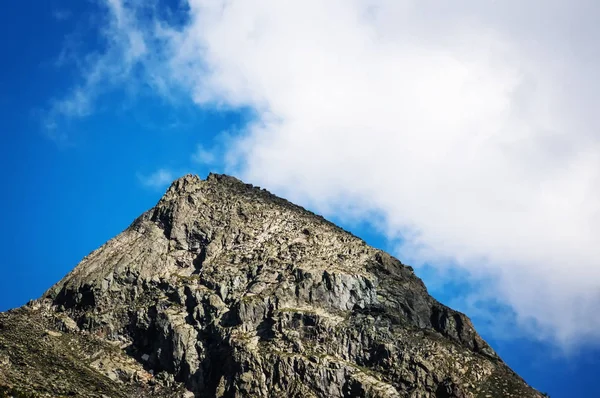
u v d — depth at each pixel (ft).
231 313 553.64
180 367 539.29
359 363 526.16
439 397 507.30
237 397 500.74
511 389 517.14
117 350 563.07
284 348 522.47
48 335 563.48
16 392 445.78
